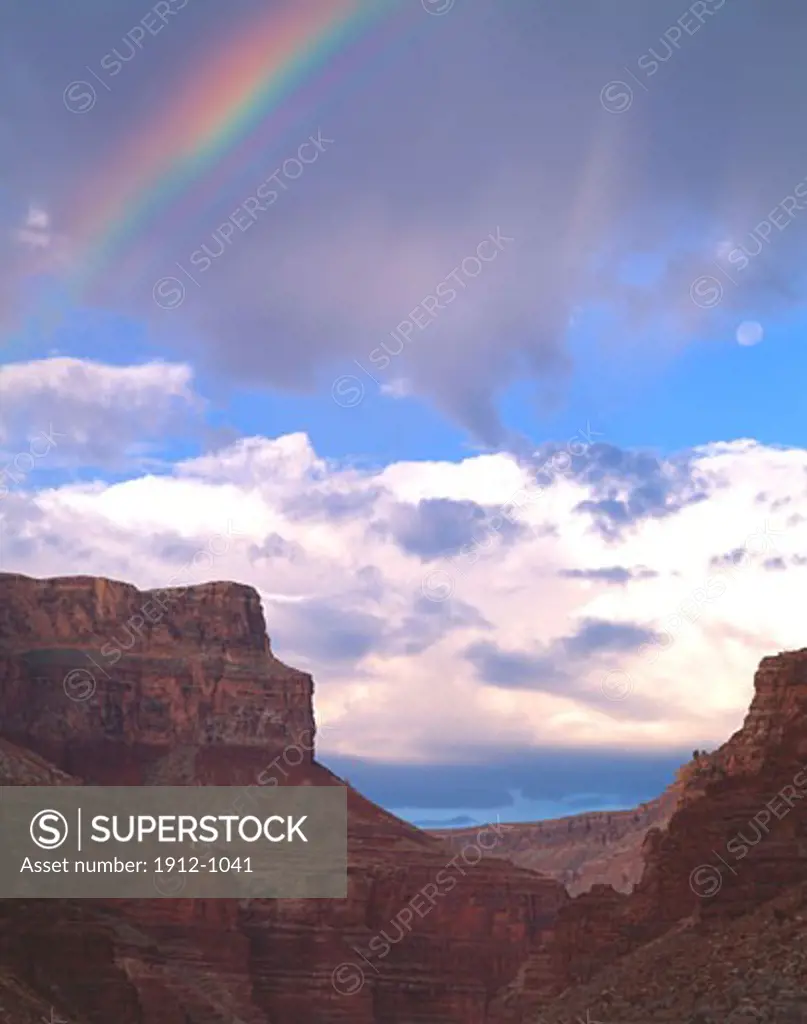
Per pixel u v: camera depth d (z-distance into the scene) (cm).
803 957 10775
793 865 12725
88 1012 12612
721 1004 10781
